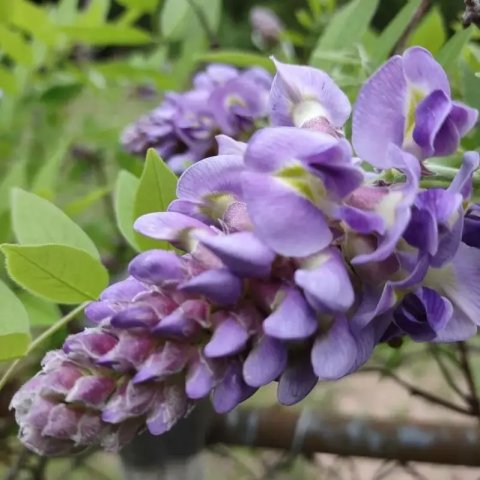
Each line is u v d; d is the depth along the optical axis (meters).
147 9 0.33
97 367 0.13
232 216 0.13
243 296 0.12
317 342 0.12
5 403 0.28
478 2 0.17
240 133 0.25
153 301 0.13
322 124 0.14
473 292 0.13
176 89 0.32
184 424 0.24
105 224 0.36
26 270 0.17
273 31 0.35
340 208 0.12
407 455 0.27
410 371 0.46
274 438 0.28
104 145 0.36
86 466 0.39
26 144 0.37
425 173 0.13
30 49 0.31
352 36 0.24
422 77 0.13
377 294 0.13
